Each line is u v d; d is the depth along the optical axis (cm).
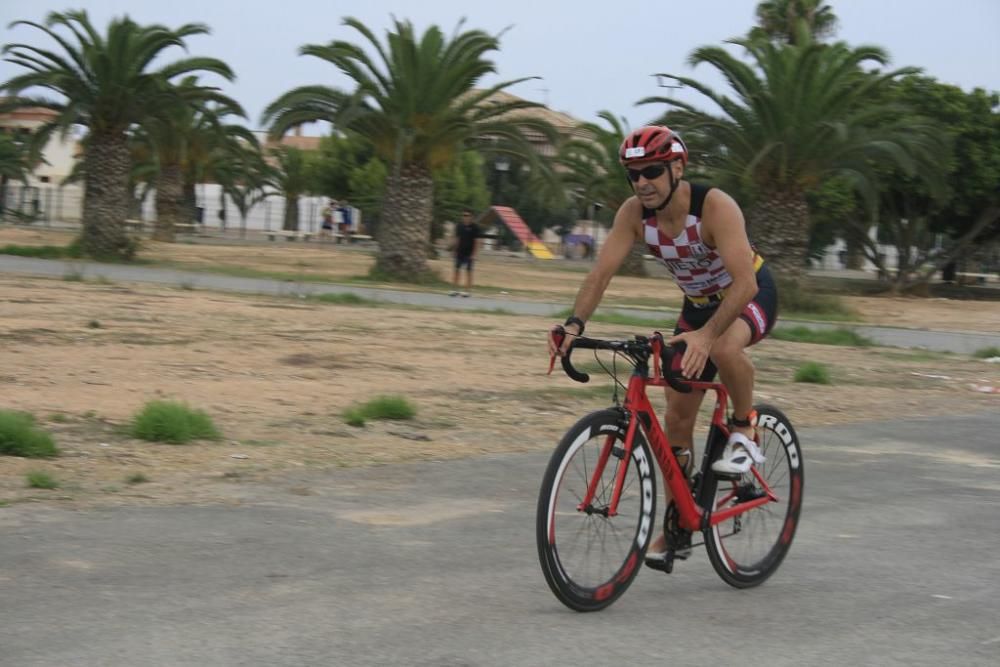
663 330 1836
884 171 3650
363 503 614
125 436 761
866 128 2784
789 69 2561
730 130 2655
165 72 3106
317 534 542
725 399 477
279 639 391
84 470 660
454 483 677
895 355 1688
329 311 1844
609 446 441
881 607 464
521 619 426
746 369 463
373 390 1036
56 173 8425
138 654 371
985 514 652
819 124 2562
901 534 597
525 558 514
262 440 779
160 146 4228
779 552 509
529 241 5869
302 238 6206
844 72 2559
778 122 2594
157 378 1023
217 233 6681
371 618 419
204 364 1130
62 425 785
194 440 759
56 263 2783
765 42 2634
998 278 5431
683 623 433
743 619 442
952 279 5109
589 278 461
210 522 555
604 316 2064
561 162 4547
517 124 2973
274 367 1145
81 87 2970
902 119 2806
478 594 455
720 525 479
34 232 5078
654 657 391
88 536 519
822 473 763
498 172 7062
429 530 561
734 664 388
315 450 755
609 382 1150
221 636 392
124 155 3084
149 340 1290
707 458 476
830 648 409
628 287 3556
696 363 421
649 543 461
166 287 2159
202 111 3209
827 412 1066
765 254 2756
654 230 456
